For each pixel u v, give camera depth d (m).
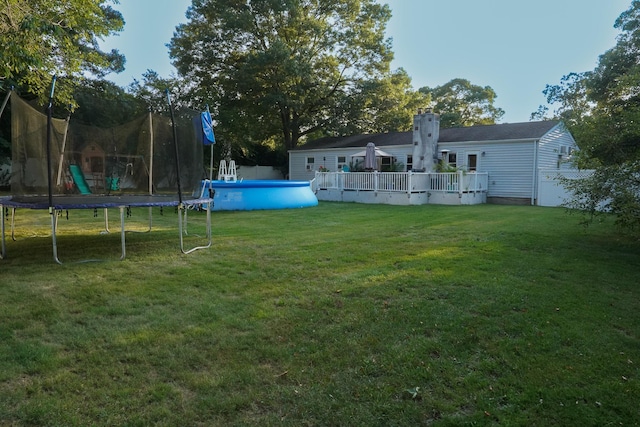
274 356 2.84
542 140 16.45
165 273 4.86
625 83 7.56
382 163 21.50
